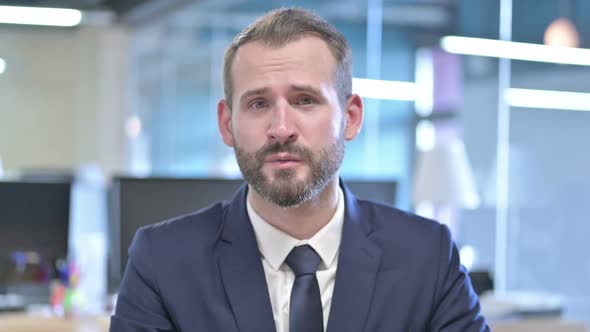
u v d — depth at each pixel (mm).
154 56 9977
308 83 1288
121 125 10789
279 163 1285
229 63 1351
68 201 3574
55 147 11156
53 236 3543
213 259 1417
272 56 1296
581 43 4324
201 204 2092
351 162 5531
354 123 1398
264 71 1294
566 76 4359
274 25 1312
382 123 5438
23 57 11125
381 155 5422
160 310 1409
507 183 4613
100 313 3213
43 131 11148
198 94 8812
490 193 4672
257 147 1295
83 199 5828
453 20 5031
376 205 1524
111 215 2746
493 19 4762
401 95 5340
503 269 4555
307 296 1363
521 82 4578
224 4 7887
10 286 3594
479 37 4844
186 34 9039
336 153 1323
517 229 4535
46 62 11117
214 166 8539
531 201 4492
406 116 5320
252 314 1362
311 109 1299
